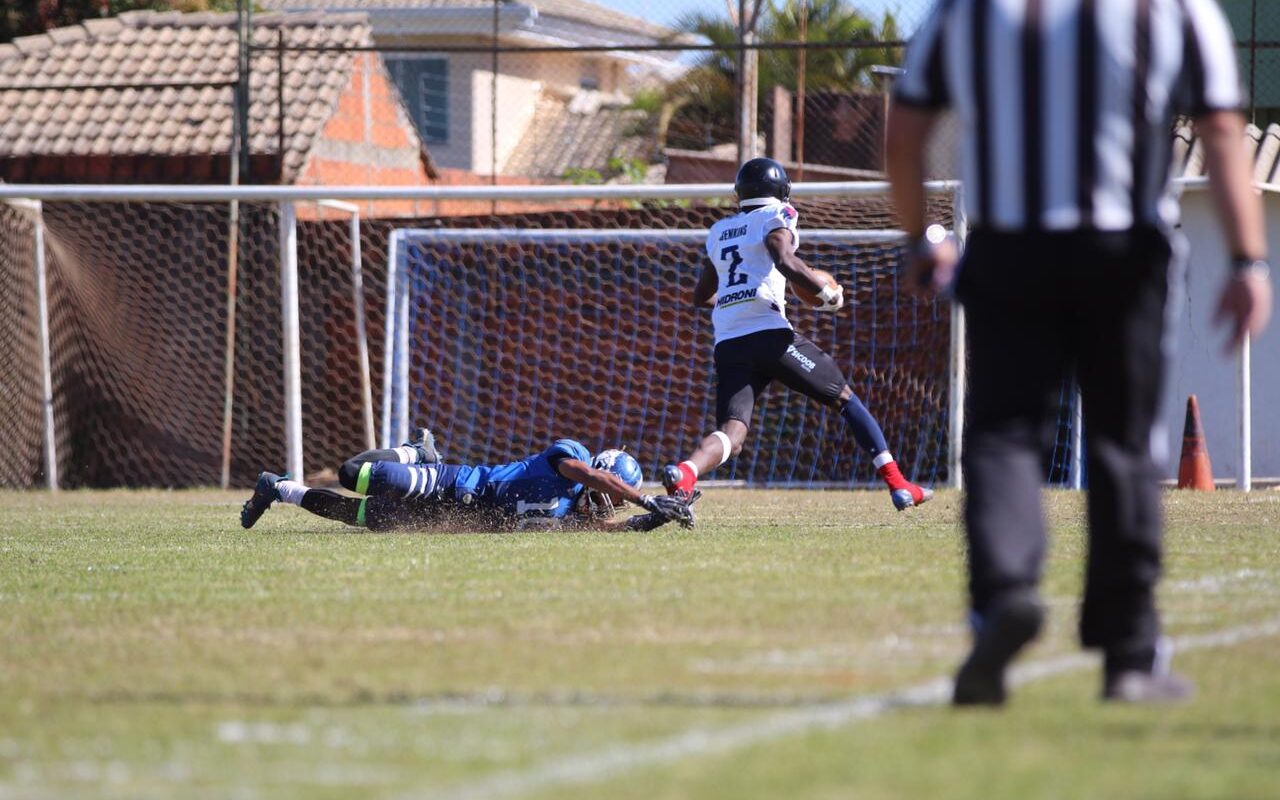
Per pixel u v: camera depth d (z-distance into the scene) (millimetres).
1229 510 33531
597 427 52375
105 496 47875
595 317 52375
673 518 28484
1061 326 12461
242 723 11969
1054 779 9906
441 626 17000
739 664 14344
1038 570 12008
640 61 112875
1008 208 12133
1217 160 12023
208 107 62500
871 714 12000
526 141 105250
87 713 12453
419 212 65625
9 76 66250
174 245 54938
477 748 10992
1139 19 11938
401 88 103688
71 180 60344
